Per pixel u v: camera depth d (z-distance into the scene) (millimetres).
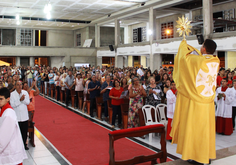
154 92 7027
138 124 7039
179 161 3271
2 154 3357
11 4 20828
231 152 3699
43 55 27516
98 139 6676
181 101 3100
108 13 24656
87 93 10438
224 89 7277
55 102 13469
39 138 6789
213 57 2904
